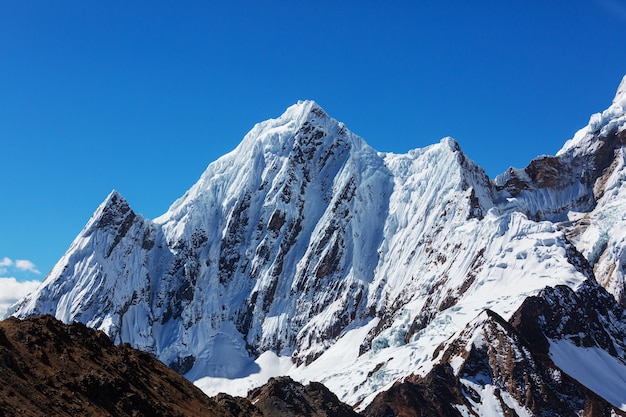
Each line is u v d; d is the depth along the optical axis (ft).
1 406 391.45
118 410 443.73
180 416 480.64
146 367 522.88
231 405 643.86
